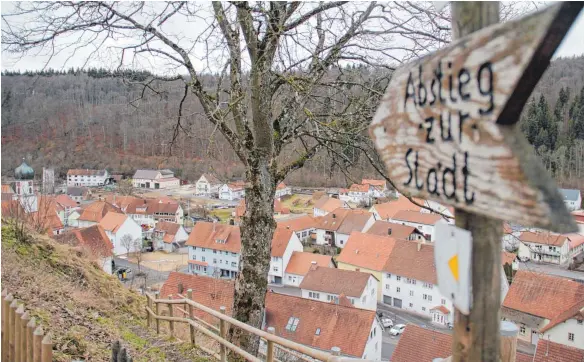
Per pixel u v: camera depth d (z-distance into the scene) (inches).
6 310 190.9
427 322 1212.5
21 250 412.5
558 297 963.3
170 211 2138.3
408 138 67.9
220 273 1608.0
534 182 48.3
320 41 253.8
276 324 837.2
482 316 61.2
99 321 321.7
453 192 59.2
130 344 292.2
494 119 52.4
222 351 261.9
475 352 62.1
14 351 183.5
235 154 291.1
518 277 1029.2
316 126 232.1
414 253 1348.4
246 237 269.4
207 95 265.0
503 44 50.3
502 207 51.8
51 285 356.8
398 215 1884.8
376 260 1387.8
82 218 1910.7
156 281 1379.2
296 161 286.7
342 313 820.0
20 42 225.3
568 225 46.4
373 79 247.9
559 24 44.2
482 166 54.4
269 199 270.5
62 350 237.3
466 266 59.2
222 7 231.5
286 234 1545.3
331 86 250.2
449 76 59.2
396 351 706.8
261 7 211.3
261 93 242.1
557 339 916.6
